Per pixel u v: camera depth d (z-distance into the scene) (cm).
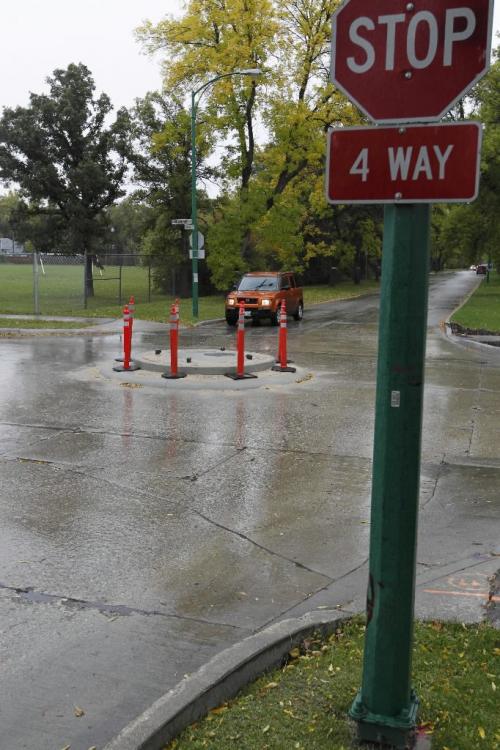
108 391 1200
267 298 2459
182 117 3475
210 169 4388
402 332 279
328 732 304
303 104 3412
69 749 315
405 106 274
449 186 269
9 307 2991
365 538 581
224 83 3198
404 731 289
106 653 398
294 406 1100
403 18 271
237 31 3225
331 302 4066
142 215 5759
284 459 810
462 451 855
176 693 326
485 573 500
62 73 4181
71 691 360
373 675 295
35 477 727
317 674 354
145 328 2325
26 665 385
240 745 298
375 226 5922
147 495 680
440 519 629
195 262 2722
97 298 3828
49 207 4500
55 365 1479
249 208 3428
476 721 313
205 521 615
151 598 468
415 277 276
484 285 6375
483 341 1973
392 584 289
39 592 474
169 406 1088
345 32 280
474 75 265
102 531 586
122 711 344
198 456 817
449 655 374
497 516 636
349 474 755
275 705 328
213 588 485
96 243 4403
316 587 489
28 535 574
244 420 1001
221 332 2281
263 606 460
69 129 4119
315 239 5772
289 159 3553
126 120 4231
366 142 278
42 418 993
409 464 284
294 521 618
